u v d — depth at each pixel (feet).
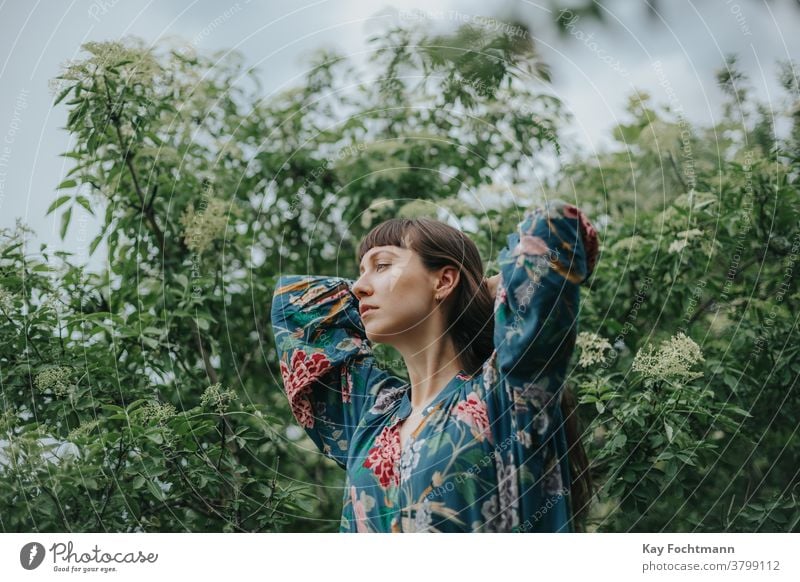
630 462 9.70
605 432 10.37
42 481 9.67
